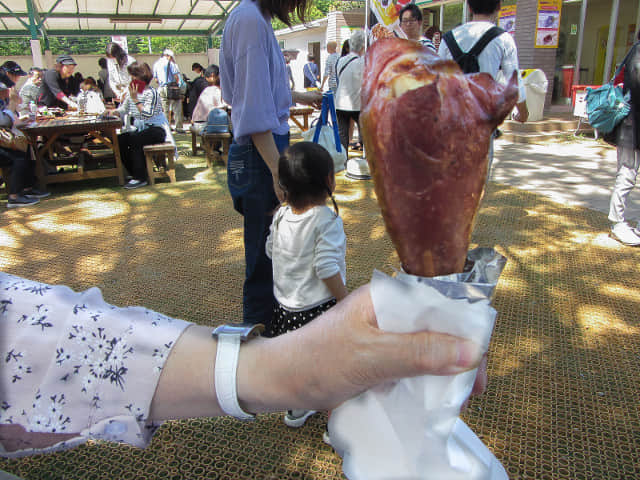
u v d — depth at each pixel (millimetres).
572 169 6684
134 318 687
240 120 2129
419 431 520
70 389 643
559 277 3475
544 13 10758
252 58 2051
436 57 426
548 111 11391
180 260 3914
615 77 4012
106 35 18109
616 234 4078
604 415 2191
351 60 6105
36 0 13445
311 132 5215
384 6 5070
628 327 2852
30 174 5707
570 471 1906
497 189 5727
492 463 659
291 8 2135
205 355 629
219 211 5219
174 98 11578
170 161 6504
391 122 409
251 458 2010
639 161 3939
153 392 625
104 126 6164
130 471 1953
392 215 440
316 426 2184
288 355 571
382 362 481
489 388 2363
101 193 6125
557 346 2686
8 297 687
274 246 2203
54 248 4219
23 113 6637
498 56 3291
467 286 444
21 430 650
